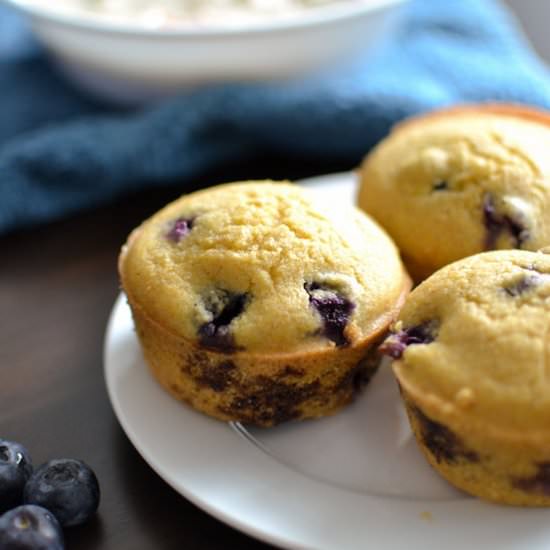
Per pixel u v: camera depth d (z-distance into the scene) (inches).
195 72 17.5
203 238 13.1
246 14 18.2
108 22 16.8
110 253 16.1
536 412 11.6
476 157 14.4
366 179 15.1
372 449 12.9
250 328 12.6
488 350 11.9
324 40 17.6
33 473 12.4
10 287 15.4
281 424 13.1
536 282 12.3
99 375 14.0
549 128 15.1
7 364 14.2
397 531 11.9
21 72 19.2
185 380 12.9
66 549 12.1
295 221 13.2
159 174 17.0
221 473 12.4
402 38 20.0
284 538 11.9
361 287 13.0
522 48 20.1
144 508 12.5
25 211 16.3
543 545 11.8
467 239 14.0
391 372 13.8
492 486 12.1
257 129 17.3
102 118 17.8
